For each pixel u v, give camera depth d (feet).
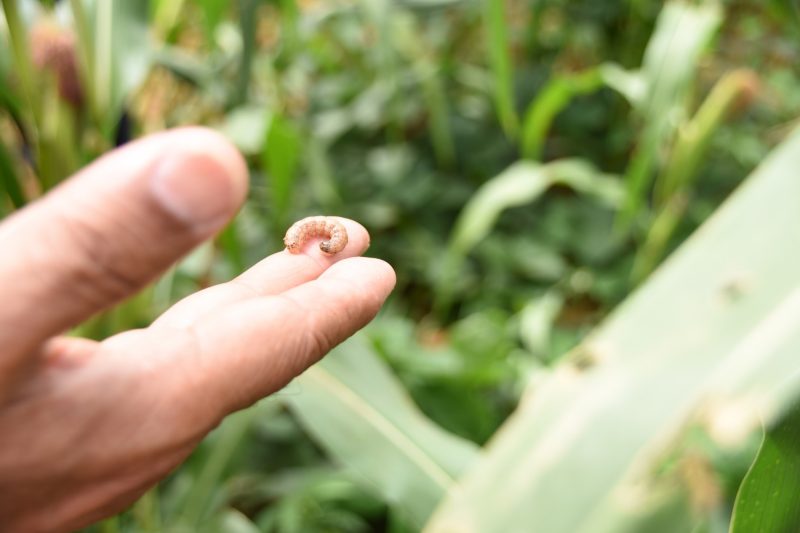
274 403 2.29
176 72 3.16
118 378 0.76
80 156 1.91
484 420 3.24
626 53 5.42
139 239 0.67
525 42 6.06
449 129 5.54
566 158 5.59
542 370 3.34
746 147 4.97
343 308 0.89
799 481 0.94
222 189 0.66
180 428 0.80
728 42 5.13
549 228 4.89
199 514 2.28
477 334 3.56
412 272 4.96
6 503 0.78
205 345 0.82
